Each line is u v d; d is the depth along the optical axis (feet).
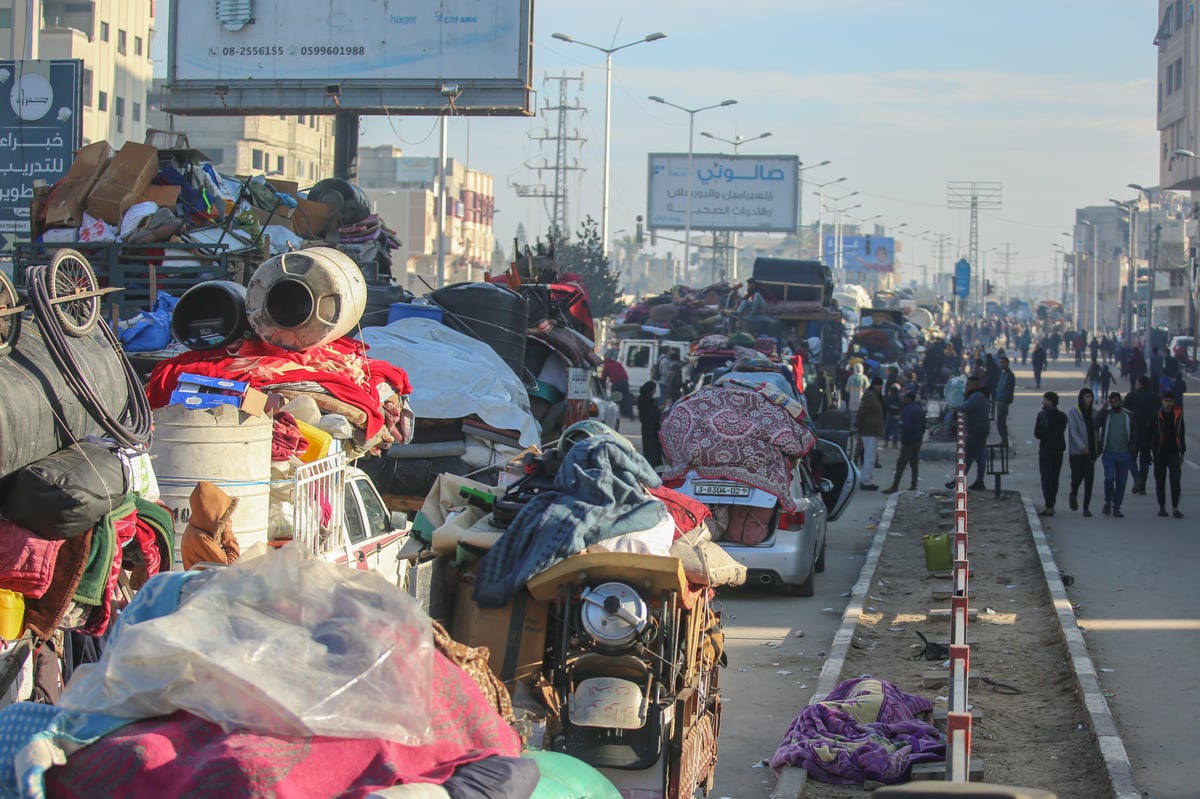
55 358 19.94
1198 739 27.81
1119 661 34.68
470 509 22.84
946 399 105.91
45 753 12.19
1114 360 265.95
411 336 48.98
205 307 31.32
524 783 13.69
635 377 124.36
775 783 25.04
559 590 20.52
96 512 19.40
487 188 365.81
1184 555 51.85
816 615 40.88
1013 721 28.91
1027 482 77.36
